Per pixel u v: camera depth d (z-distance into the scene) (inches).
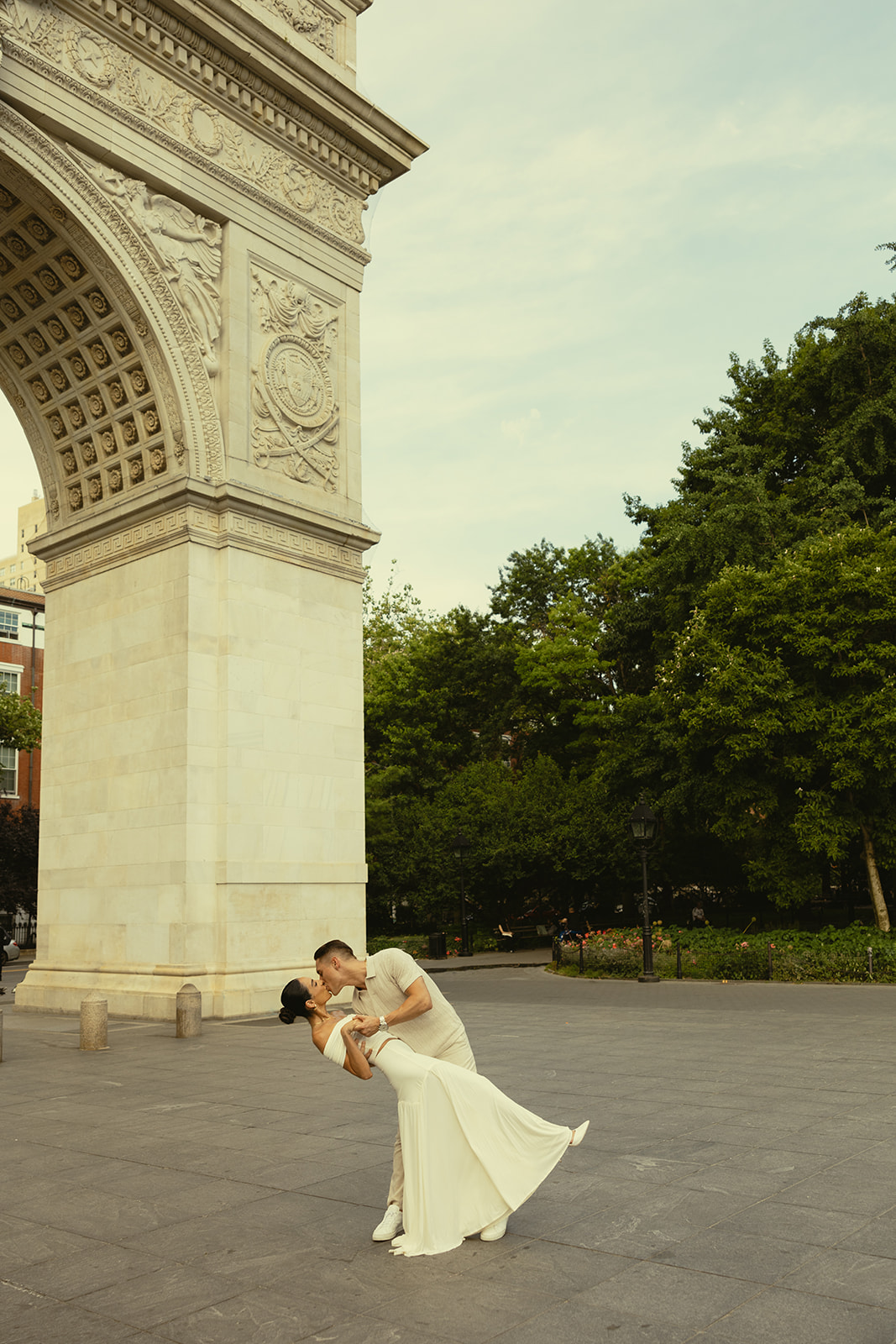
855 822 949.2
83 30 649.0
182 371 684.7
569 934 1285.7
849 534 988.6
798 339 1363.2
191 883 638.5
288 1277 193.8
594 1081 380.5
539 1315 171.2
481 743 1867.6
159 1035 567.2
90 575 747.4
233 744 663.8
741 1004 665.0
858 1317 166.6
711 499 1288.1
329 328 799.1
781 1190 237.0
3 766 1929.1
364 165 837.8
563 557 2092.8
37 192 628.1
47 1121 348.2
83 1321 177.3
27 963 1555.1
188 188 699.4
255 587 696.4
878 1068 402.0
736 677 952.9
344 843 731.4
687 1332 162.4
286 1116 342.3
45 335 741.3
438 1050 220.2
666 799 1170.6
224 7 695.1
